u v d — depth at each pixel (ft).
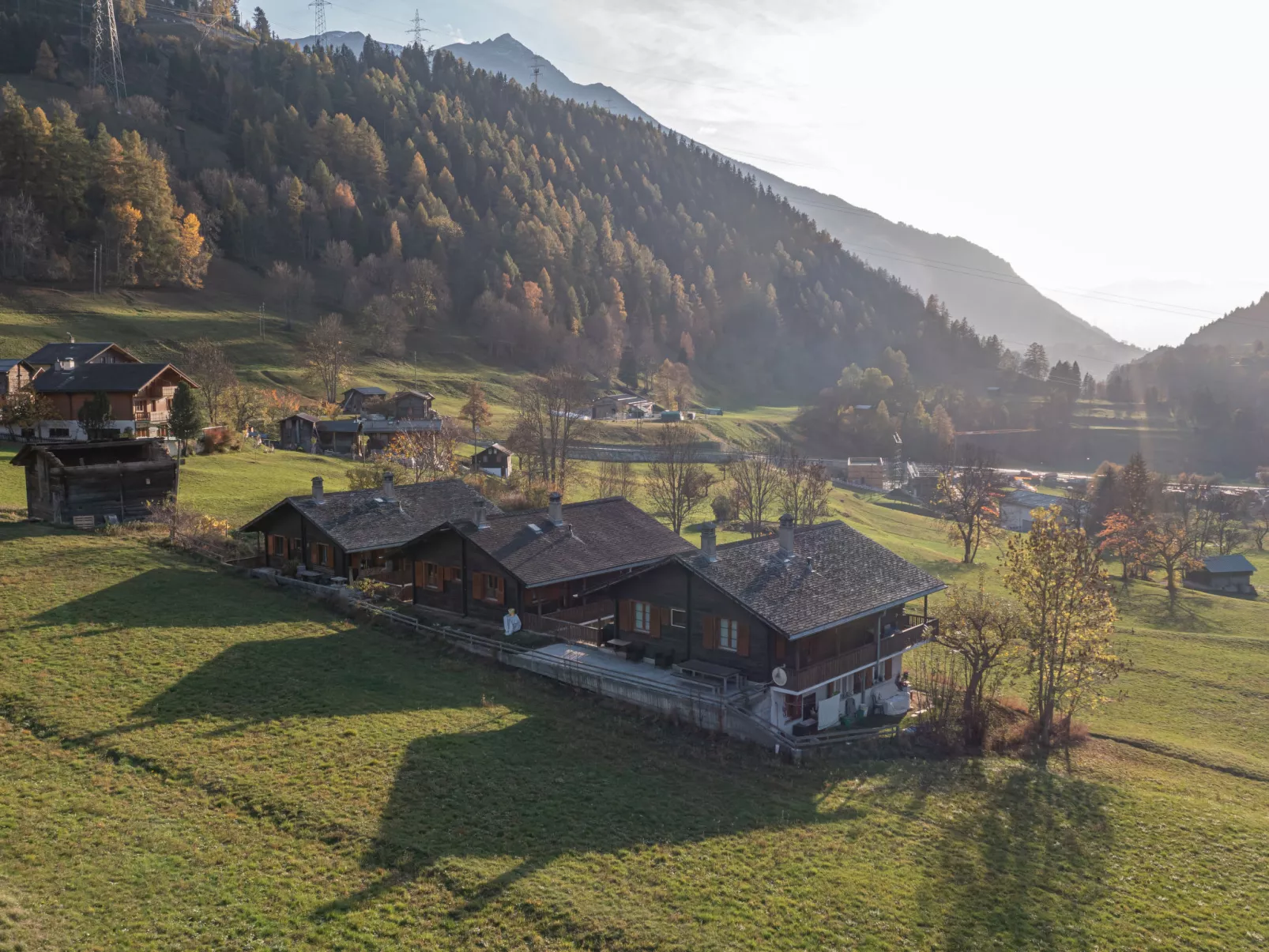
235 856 88.58
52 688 122.72
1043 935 89.76
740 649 143.95
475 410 499.10
